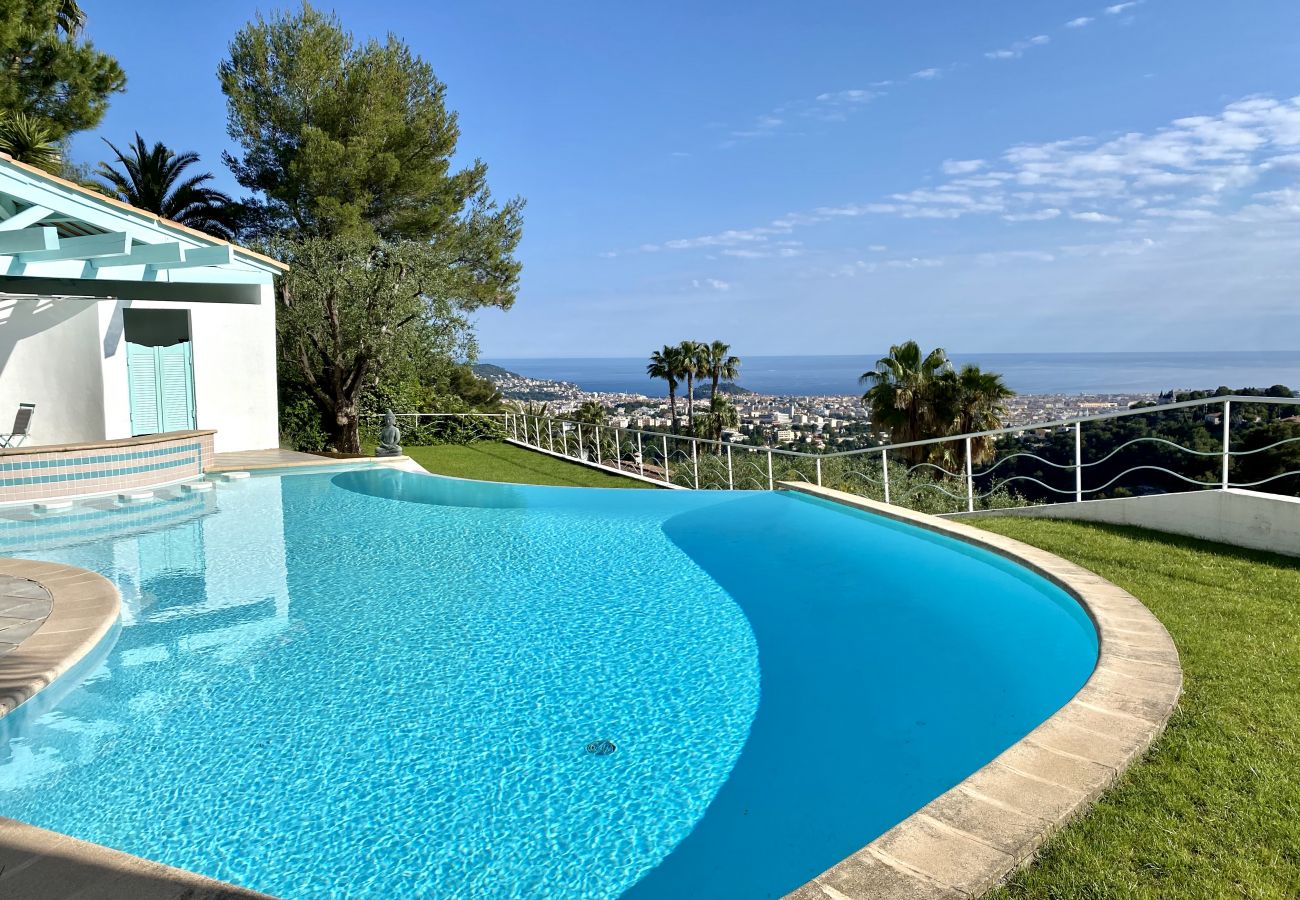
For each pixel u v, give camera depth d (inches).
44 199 345.7
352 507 360.8
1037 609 193.8
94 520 318.0
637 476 533.6
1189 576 180.5
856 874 74.5
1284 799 88.7
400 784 124.0
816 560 257.0
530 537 301.3
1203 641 138.9
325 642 186.9
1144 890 74.0
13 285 457.1
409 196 751.7
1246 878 75.5
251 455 486.9
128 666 170.7
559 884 100.7
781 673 168.4
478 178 843.4
